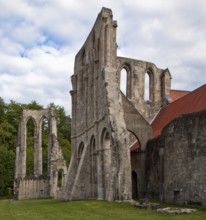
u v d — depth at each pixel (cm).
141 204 3067
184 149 3231
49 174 6925
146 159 4247
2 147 7775
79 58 5647
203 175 2967
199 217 2377
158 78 5766
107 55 4338
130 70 5616
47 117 7306
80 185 4641
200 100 4047
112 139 3828
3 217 2759
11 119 9081
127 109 4481
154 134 4631
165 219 2308
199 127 3059
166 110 5231
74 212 2975
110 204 3409
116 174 3716
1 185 7450
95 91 4559
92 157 4741
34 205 4125
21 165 6919
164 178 3612
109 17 4453
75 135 5594
